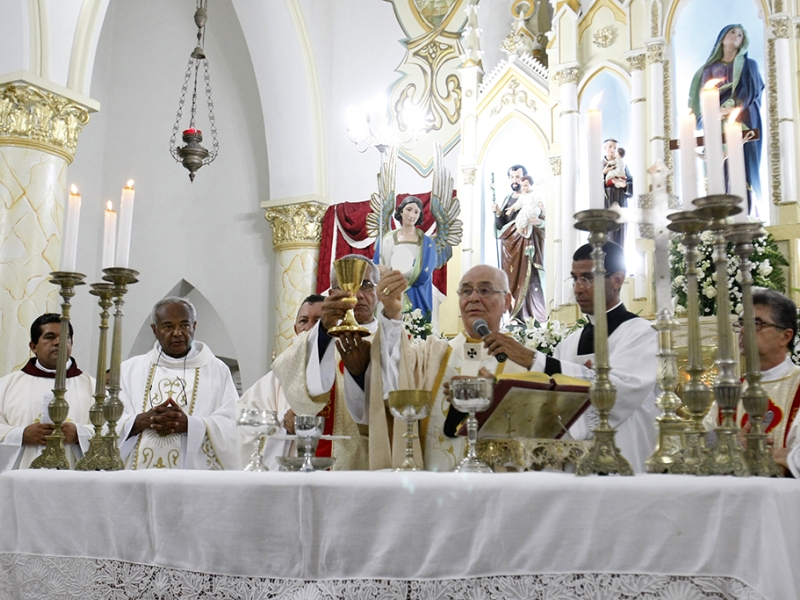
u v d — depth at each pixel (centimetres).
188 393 556
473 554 207
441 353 367
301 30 1119
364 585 212
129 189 343
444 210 409
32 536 273
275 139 1152
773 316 376
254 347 1173
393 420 347
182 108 1259
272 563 226
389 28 1146
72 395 592
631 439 382
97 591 253
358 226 1098
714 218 259
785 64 840
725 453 243
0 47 809
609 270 404
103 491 260
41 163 802
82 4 850
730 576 188
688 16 908
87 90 855
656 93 890
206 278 1220
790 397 377
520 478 214
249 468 314
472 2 1091
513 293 954
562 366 318
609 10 946
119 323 342
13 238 779
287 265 1126
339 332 329
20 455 522
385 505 216
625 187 899
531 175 969
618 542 197
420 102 1108
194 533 238
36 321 604
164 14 1285
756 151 846
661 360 286
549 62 964
